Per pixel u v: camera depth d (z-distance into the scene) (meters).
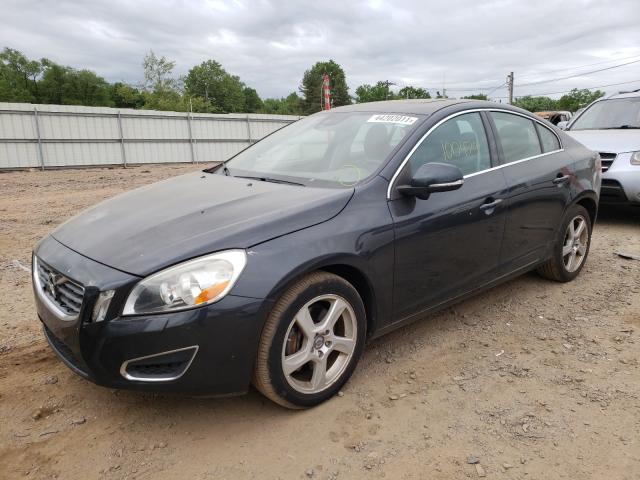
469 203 3.40
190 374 2.35
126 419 2.72
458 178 2.99
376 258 2.87
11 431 2.61
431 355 3.39
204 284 2.33
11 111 20.02
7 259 5.75
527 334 3.70
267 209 2.74
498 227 3.66
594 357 3.36
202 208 2.86
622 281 4.77
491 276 3.75
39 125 20.77
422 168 3.01
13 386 3.01
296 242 2.57
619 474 2.31
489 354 3.41
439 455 2.44
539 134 4.36
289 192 3.01
